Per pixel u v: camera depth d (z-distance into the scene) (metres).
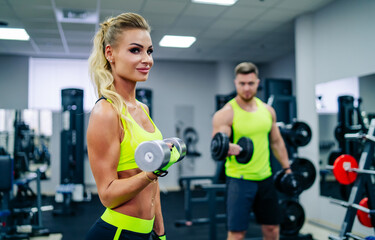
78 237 3.60
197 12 4.39
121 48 0.93
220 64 7.43
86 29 5.01
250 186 2.06
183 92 7.44
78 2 3.96
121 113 0.91
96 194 6.45
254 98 2.26
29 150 5.34
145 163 0.77
